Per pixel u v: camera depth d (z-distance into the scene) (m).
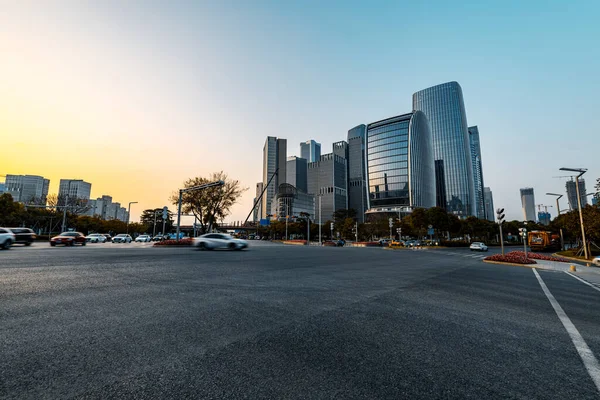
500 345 4.46
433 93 178.25
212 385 3.03
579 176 26.73
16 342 4.04
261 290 8.20
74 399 2.71
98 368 3.35
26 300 6.36
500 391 3.06
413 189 134.12
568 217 35.84
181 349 3.97
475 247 41.97
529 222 94.19
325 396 2.87
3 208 39.72
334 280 10.33
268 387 3.02
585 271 17.67
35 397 2.72
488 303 7.42
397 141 140.75
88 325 4.86
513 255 24.23
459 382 3.24
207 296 7.27
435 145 173.88
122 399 2.73
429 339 4.64
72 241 30.28
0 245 21.19
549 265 20.62
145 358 3.65
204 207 39.88
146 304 6.33
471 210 160.62
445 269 15.48
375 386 3.10
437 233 63.09
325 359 3.77
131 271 11.12
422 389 3.06
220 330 4.79
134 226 89.12
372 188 146.62
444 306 6.92
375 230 71.44
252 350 4.00
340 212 131.88
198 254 20.16
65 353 3.73
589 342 4.70
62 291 7.36
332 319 5.59
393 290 8.77
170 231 101.31
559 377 3.43
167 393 2.85
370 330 5.00
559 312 6.71
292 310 6.18
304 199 146.00
